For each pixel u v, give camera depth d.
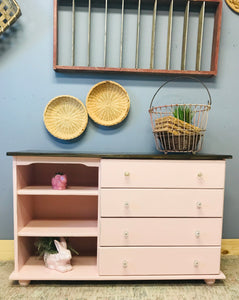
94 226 1.45
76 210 1.63
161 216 1.31
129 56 1.61
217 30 1.55
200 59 1.56
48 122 1.58
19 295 1.24
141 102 1.63
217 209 1.32
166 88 1.63
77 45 1.59
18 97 1.59
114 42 1.60
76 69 1.52
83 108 1.57
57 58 1.56
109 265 1.30
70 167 1.61
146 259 1.31
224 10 1.61
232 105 1.66
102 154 1.27
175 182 1.30
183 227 1.31
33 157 1.29
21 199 1.37
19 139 1.61
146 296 1.25
